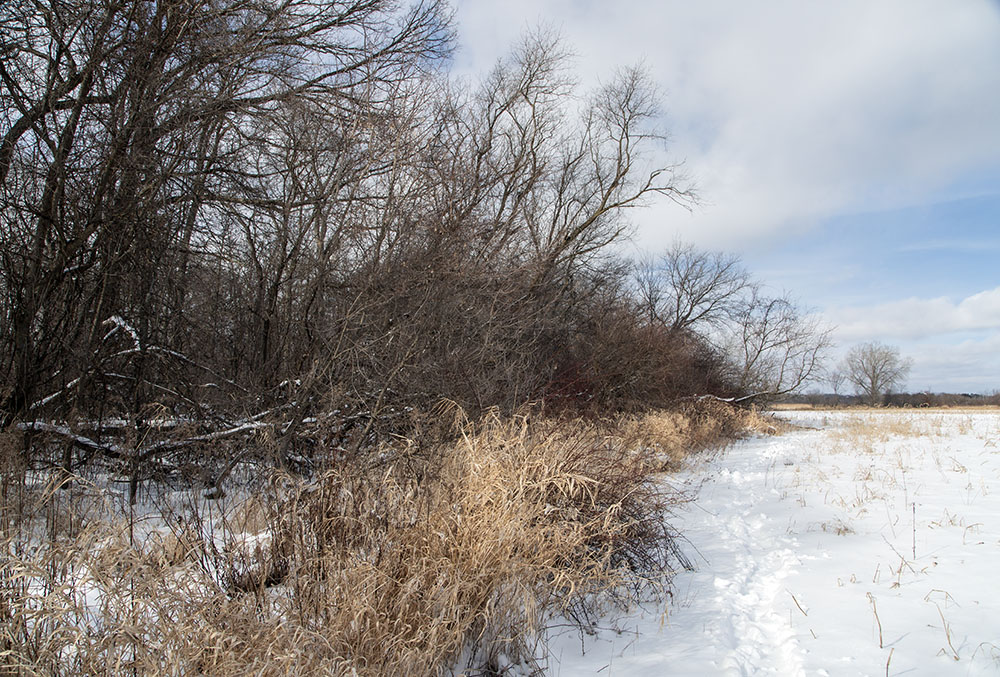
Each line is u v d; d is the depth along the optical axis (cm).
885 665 335
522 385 1020
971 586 445
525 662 375
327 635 325
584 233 2016
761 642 393
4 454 534
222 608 320
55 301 771
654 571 523
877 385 6438
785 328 2816
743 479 1080
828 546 594
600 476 539
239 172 938
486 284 1002
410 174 983
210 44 875
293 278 919
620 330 1789
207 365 902
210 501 582
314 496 434
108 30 803
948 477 939
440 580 363
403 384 797
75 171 776
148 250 818
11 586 306
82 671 283
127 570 317
